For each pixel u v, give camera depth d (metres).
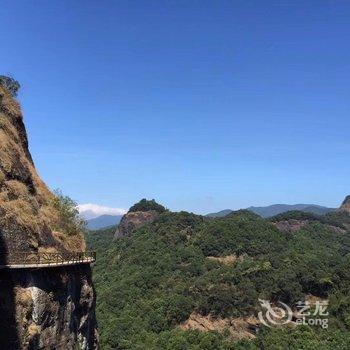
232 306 109.19
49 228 43.00
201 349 96.69
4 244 34.91
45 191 50.16
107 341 101.88
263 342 96.94
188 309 112.62
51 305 35.44
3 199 37.72
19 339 31.55
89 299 43.62
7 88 51.91
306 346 91.50
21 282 33.06
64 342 37.12
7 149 42.81
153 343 100.62
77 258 41.94
